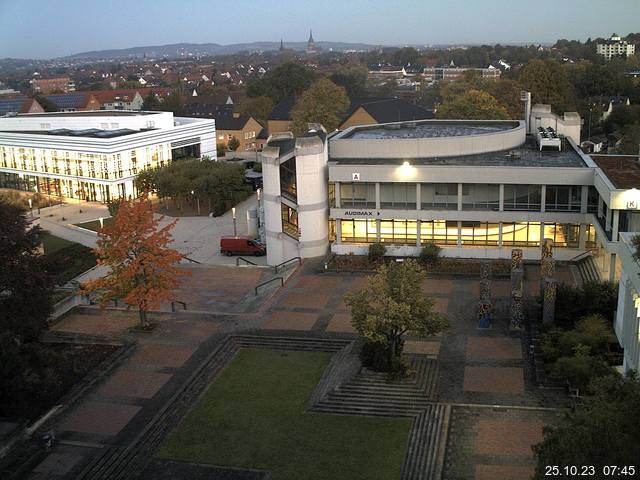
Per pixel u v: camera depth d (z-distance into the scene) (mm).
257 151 153625
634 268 38750
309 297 59844
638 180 57906
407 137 78250
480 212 66688
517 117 125500
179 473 37031
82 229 91750
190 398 44406
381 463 37000
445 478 35406
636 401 24359
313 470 36688
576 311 49969
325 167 69938
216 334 53281
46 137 114250
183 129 120438
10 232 46062
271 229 70938
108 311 58625
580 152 72562
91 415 42875
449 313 55062
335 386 44156
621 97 190250
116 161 107125
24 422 40875
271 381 46156
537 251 66250
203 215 96562
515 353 47875
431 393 43125
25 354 42562
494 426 39625
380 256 67688
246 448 38938
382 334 44562
